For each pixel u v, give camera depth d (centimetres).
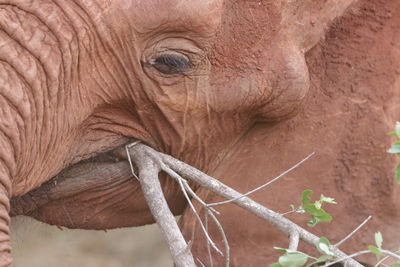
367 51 922
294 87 896
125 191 921
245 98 895
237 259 916
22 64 800
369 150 912
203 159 929
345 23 927
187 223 921
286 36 895
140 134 898
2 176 792
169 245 804
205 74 886
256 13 882
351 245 909
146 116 890
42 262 1809
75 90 844
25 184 838
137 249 1859
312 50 923
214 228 918
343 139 916
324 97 921
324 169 915
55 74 814
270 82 895
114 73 859
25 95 802
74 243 1855
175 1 839
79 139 879
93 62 846
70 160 878
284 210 912
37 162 836
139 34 847
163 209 826
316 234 910
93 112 872
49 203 920
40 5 810
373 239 909
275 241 916
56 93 820
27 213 930
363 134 913
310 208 808
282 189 916
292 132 921
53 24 812
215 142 922
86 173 905
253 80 891
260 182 920
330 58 925
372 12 926
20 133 802
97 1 830
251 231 917
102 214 935
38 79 807
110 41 841
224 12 877
